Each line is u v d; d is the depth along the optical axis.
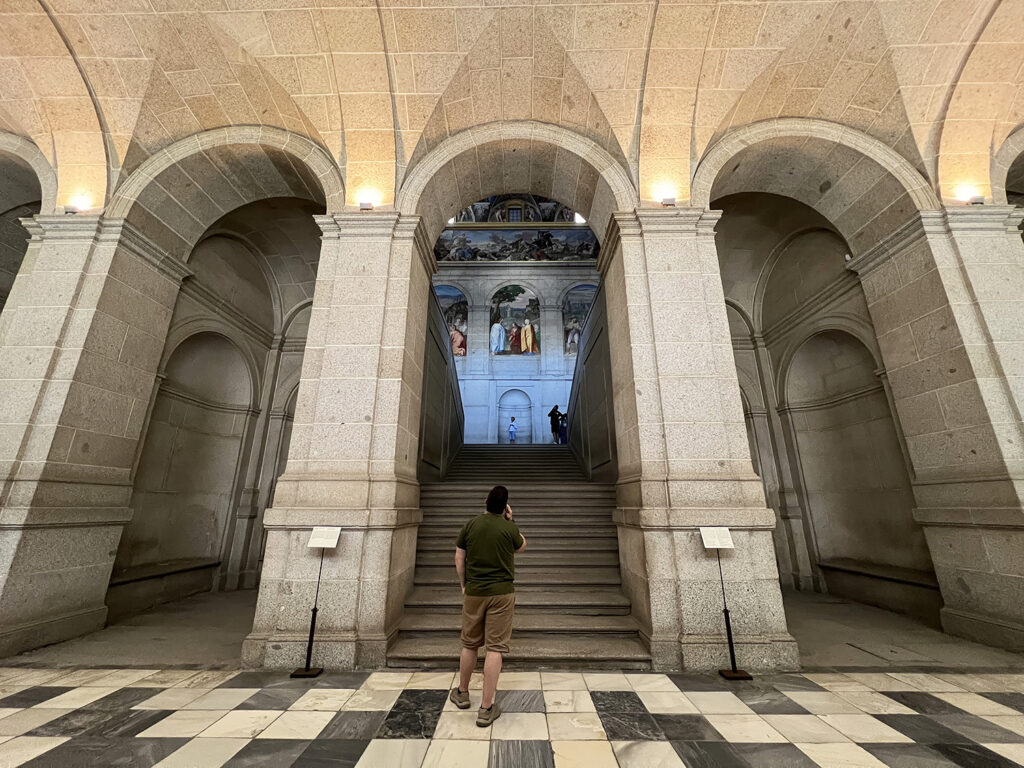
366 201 5.35
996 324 4.83
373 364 4.73
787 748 2.51
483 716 2.79
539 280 19.50
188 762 2.34
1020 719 2.87
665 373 4.65
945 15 4.88
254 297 9.05
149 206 5.75
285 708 3.02
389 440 4.54
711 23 4.98
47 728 2.71
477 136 5.67
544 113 5.68
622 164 5.54
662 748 2.51
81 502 4.96
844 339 7.40
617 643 4.11
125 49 5.12
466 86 5.43
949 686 3.45
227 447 8.73
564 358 18.59
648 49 5.14
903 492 6.55
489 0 4.89
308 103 5.38
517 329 19.03
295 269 9.37
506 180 6.42
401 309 4.97
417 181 5.49
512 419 17.67
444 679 3.58
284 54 5.14
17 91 5.30
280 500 4.29
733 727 2.77
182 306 7.00
